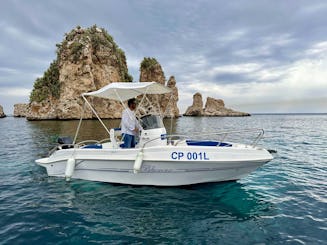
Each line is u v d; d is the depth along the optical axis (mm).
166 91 7973
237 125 39281
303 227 4430
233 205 5426
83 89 54594
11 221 4703
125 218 4824
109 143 7996
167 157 5988
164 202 5574
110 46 63500
